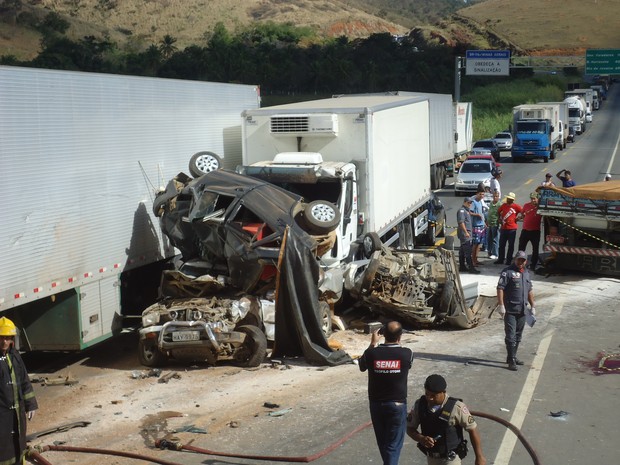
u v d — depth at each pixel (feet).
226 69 386.32
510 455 26.05
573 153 172.55
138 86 40.78
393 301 42.63
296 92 383.86
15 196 32.17
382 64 399.44
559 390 32.86
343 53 411.95
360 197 46.24
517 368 35.94
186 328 35.86
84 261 36.42
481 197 58.18
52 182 34.35
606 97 383.04
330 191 43.70
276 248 37.14
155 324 36.81
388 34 426.51
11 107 31.99
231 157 50.98
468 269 57.41
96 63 404.98
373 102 53.11
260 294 38.83
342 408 30.68
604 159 156.87
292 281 36.47
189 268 40.09
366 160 45.88
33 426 29.63
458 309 42.98
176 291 39.09
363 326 43.47
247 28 622.54
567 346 39.50
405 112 56.13
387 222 51.21
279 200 39.19
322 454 25.99
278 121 46.65
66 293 35.86
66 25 581.94
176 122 44.50
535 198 56.95
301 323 36.76
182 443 27.35
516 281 35.63
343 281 43.11
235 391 33.27
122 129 39.42
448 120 115.44
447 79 393.09
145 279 43.14
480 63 204.44
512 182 120.16
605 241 53.62
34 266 33.24
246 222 38.58
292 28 554.05
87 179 36.68
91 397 33.01
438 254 44.68
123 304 40.45
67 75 35.32
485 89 374.63
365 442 27.25
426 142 64.44
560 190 54.29
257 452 26.55
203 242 39.24
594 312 45.91
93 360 39.32
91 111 37.01
